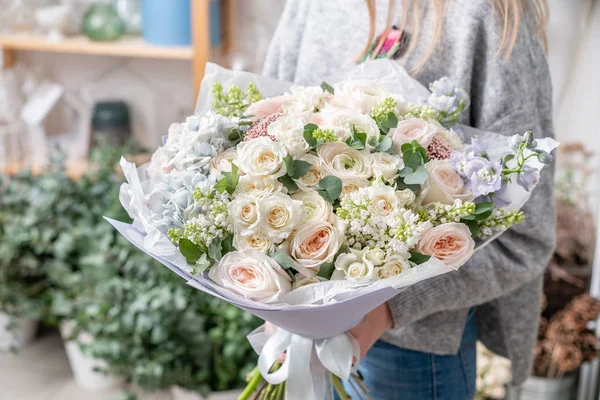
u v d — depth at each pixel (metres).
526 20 1.01
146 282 2.00
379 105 0.87
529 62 1.01
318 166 0.79
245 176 0.79
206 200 0.78
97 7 2.33
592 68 2.19
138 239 0.87
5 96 2.41
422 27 1.05
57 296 2.13
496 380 1.94
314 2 1.16
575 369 2.05
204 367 1.96
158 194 0.83
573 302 2.02
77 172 2.38
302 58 1.17
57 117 2.66
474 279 1.01
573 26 2.18
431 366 1.14
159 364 1.91
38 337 2.58
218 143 0.85
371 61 1.01
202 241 0.78
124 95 2.63
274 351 0.97
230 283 0.77
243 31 2.48
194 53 2.20
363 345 0.99
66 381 2.36
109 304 1.97
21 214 2.27
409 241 0.74
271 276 0.75
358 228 0.75
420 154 0.79
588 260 2.16
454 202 0.78
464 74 1.01
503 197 0.83
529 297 1.18
